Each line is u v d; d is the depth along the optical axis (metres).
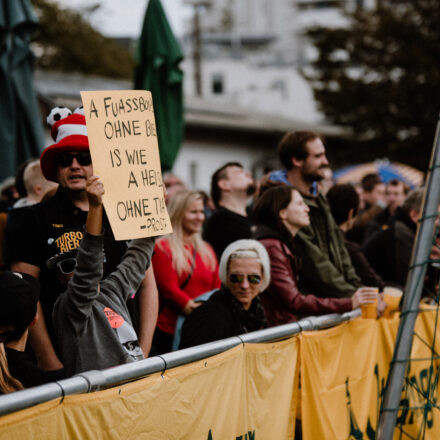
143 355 6.04
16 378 4.70
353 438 7.56
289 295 7.74
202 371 5.42
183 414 5.24
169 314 8.87
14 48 13.51
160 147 14.97
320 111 55.94
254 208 8.26
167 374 5.09
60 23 61.72
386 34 53.91
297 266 8.24
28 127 13.73
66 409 4.29
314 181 9.12
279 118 58.38
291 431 6.72
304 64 90.12
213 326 6.79
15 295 4.71
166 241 9.05
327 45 55.97
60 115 6.14
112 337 5.49
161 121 15.07
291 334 6.65
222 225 10.26
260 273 7.16
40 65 60.81
